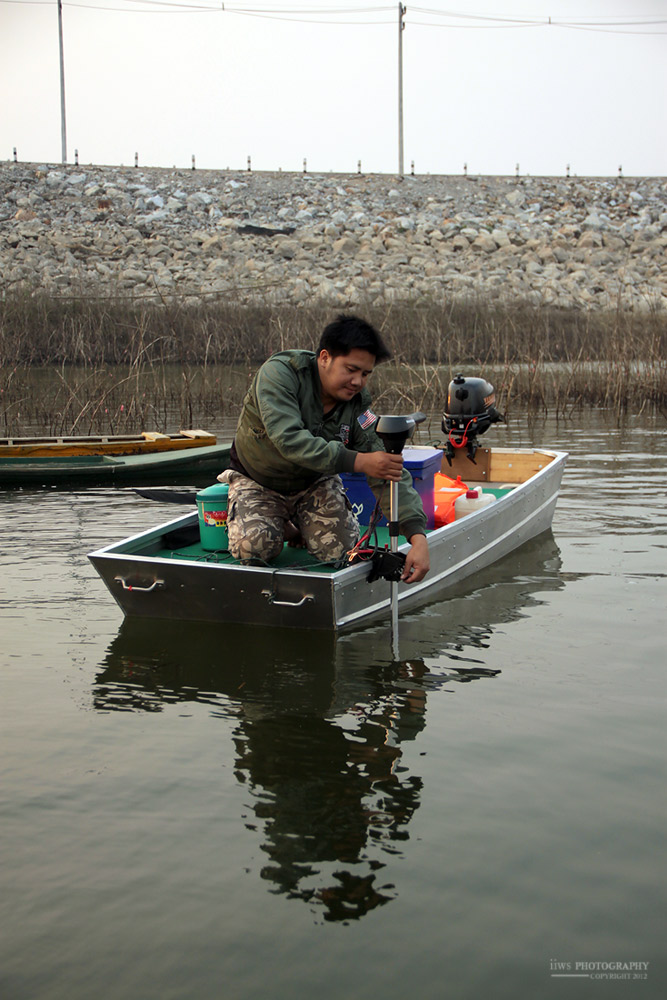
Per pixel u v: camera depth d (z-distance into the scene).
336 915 2.43
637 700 3.68
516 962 2.26
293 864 2.64
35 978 2.23
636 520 6.70
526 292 28.88
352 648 4.29
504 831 2.78
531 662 4.10
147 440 9.51
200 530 5.09
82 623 4.64
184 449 9.35
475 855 2.67
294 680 3.92
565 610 4.80
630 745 3.30
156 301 24.97
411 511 4.34
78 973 2.25
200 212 39.81
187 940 2.35
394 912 2.44
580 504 7.25
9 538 6.35
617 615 4.70
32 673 4.00
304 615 4.40
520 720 3.52
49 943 2.34
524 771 3.13
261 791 3.03
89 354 18.98
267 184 44.16
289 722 3.52
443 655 4.19
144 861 2.66
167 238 35.34
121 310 20.94
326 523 4.57
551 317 21.27
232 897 2.51
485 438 10.91
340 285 29.09
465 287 29.39
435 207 42.00
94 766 3.19
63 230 35.91
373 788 3.03
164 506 7.47
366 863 2.64
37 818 2.87
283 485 4.52
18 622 4.65
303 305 23.55
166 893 2.53
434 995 2.17
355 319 4.15
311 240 35.06
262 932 2.38
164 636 4.45
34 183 41.09
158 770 3.16
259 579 4.37
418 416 4.18
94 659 4.16
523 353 17.61
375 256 33.59
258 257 33.62
